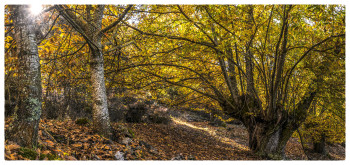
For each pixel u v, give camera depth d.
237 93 8.56
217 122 18.70
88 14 5.46
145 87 8.41
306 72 7.08
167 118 13.20
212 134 13.48
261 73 7.64
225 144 10.92
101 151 3.92
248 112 7.80
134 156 4.30
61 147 3.65
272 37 6.43
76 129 4.97
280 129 8.18
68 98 7.37
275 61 6.11
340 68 6.90
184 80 7.98
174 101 9.33
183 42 7.22
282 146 8.16
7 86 3.58
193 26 6.46
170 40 6.76
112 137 5.13
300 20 5.07
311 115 10.02
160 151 5.51
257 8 6.05
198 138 10.73
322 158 12.50
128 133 5.61
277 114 7.79
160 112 13.02
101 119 5.06
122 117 11.04
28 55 3.17
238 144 12.29
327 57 6.49
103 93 5.24
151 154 4.96
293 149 13.82
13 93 3.78
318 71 7.00
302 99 8.10
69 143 4.04
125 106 11.68
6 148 2.64
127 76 8.12
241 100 8.20
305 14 5.04
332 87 7.10
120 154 3.95
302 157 11.32
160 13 6.22
